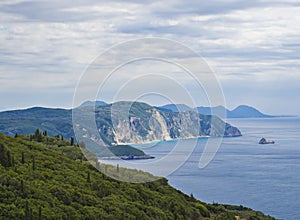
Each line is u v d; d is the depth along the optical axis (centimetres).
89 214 3594
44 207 3531
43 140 6088
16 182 3800
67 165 4759
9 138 5606
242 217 5353
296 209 7900
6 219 3222
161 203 4359
